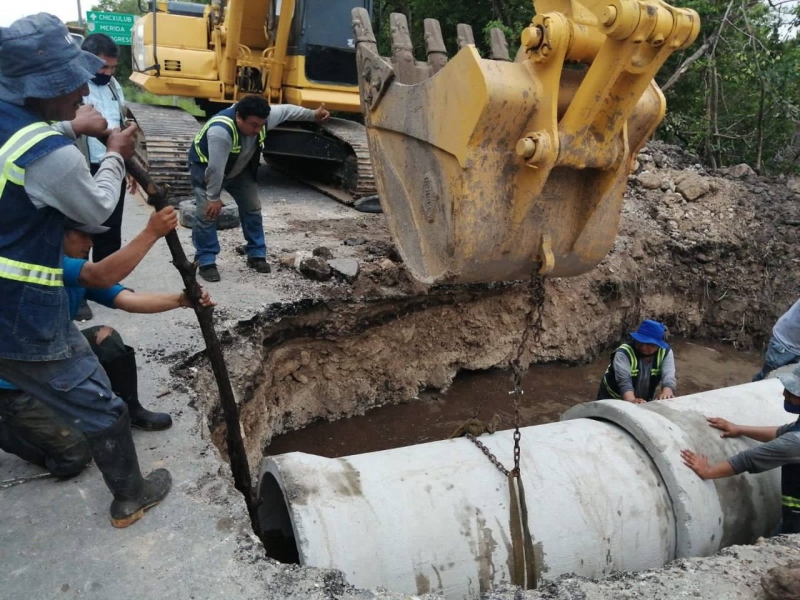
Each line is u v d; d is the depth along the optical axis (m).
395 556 2.83
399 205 4.47
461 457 3.29
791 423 3.64
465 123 3.36
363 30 4.77
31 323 2.26
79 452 3.00
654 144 10.18
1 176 2.10
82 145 4.30
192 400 3.83
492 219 3.57
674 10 2.86
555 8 3.27
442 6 15.45
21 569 2.54
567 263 3.91
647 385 4.66
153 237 2.58
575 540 3.08
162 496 2.93
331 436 5.71
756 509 3.46
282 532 3.50
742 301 8.18
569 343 7.22
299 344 5.59
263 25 9.27
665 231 8.37
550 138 3.18
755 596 2.59
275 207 8.71
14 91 2.12
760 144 11.62
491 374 6.85
